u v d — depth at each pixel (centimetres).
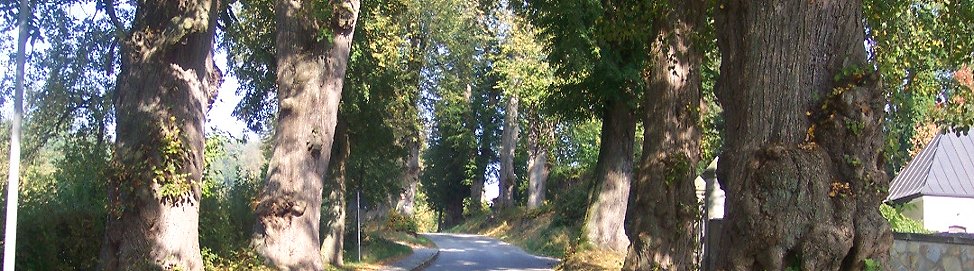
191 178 1348
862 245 758
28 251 1373
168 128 1314
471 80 3997
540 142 5341
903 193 3306
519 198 7075
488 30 3903
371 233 3697
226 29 1900
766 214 763
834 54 791
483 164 6525
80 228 1459
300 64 1908
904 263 1225
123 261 1312
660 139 1535
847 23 795
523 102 4334
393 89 2612
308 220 1908
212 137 1686
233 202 2094
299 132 1902
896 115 1017
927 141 3519
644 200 1555
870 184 767
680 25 1467
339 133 2558
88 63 1537
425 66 3266
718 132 2620
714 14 904
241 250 1797
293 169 1897
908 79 1173
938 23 1212
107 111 1590
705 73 2059
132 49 1321
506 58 4197
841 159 773
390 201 4606
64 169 1527
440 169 6781
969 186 3203
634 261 1552
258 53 2266
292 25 1902
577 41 2198
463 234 6059
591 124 4988
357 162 2823
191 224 1363
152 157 1306
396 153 2973
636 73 2253
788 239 755
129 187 1302
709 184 1753
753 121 805
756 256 774
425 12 3195
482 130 6462
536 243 4075
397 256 3106
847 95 770
